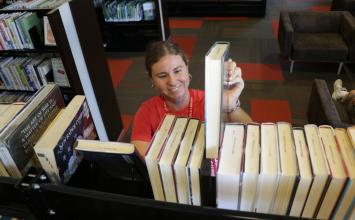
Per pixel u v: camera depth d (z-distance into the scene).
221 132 0.60
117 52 4.16
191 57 3.85
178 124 0.69
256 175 0.54
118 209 0.58
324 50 3.19
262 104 2.97
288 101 3.00
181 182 0.61
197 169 0.57
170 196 0.66
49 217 0.68
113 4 3.81
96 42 2.29
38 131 0.80
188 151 0.61
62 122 0.75
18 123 0.75
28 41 2.12
